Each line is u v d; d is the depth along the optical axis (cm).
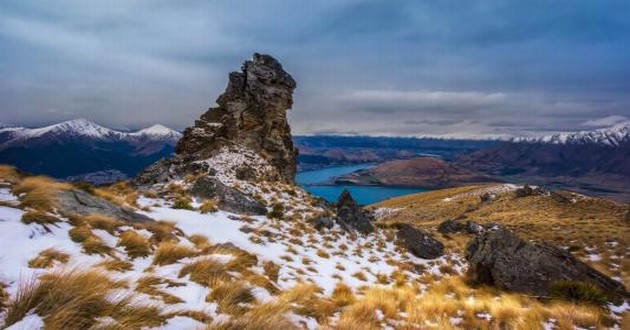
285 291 1073
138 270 881
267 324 630
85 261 809
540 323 1162
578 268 2012
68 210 1142
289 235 2192
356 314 994
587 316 1282
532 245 2112
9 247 747
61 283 561
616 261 2819
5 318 477
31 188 1191
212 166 3781
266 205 2977
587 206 7062
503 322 1177
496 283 1991
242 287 850
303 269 1572
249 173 3884
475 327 1113
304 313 897
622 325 1359
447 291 1877
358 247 2470
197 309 684
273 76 5000
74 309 512
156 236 1227
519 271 1977
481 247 2258
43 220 934
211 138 4666
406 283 1872
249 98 4900
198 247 1312
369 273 1906
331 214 3084
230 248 1359
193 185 2764
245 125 4778
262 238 1895
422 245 2788
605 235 3625
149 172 3866
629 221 4784
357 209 3139
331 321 923
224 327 584
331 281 1533
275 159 4700
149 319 558
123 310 558
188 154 4369
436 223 7362
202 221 1861
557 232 4234
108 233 1073
